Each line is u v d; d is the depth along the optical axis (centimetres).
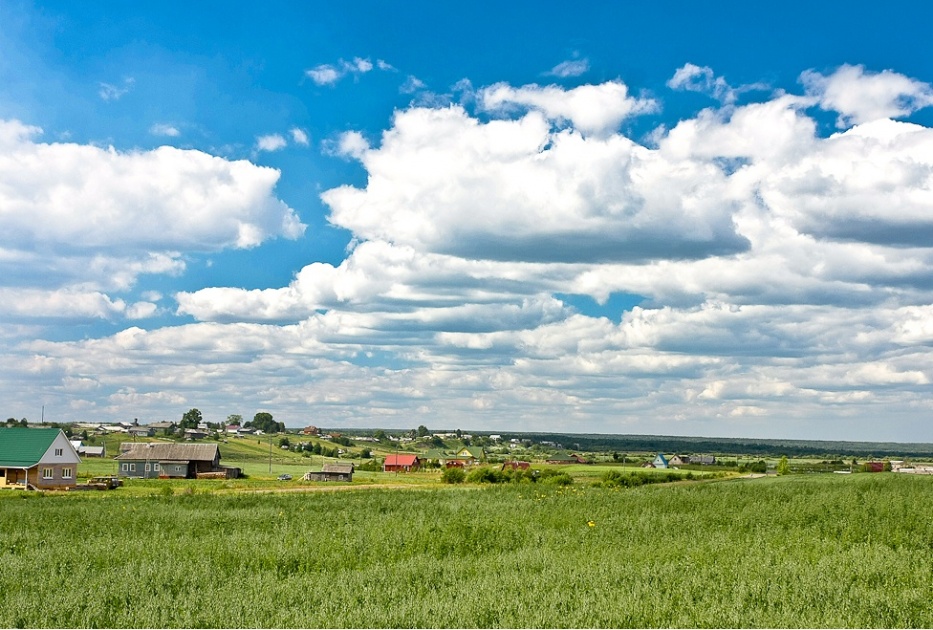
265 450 19650
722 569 1514
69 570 1753
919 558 1639
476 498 3950
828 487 3856
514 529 2330
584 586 1388
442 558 1891
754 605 1258
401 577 1549
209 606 1322
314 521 2742
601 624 1153
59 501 4475
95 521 2930
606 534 2222
